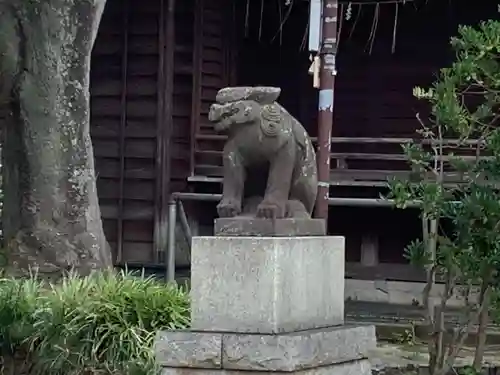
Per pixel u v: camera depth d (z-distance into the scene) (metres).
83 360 8.44
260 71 17.39
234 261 6.46
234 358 6.32
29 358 8.77
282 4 16.97
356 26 17.06
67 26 12.09
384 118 17.05
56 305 8.88
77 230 12.07
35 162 12.09
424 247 8.68
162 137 16.38
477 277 8.38
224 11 16.86
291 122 6.89
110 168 16.67
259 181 6.88
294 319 6.55
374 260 16.41
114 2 16.58
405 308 15.27
